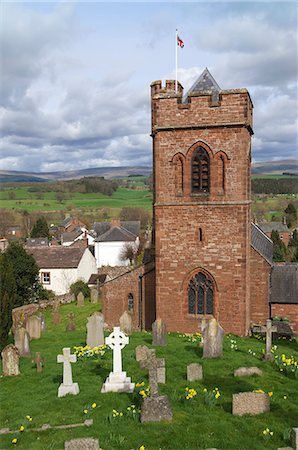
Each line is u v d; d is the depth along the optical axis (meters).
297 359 23.00
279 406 16.34
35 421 16.20
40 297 57.75
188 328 30.75
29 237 125.31
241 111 28.58
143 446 13.70
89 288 61.94
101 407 17.00
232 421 15.25
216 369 21.20
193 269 30.41
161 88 33.66
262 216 152.38
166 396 15.66
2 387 20.67
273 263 35.31
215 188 29.64
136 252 84.44
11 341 31.62
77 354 24.48
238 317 29.86
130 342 27.55
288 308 31.83
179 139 29.89
